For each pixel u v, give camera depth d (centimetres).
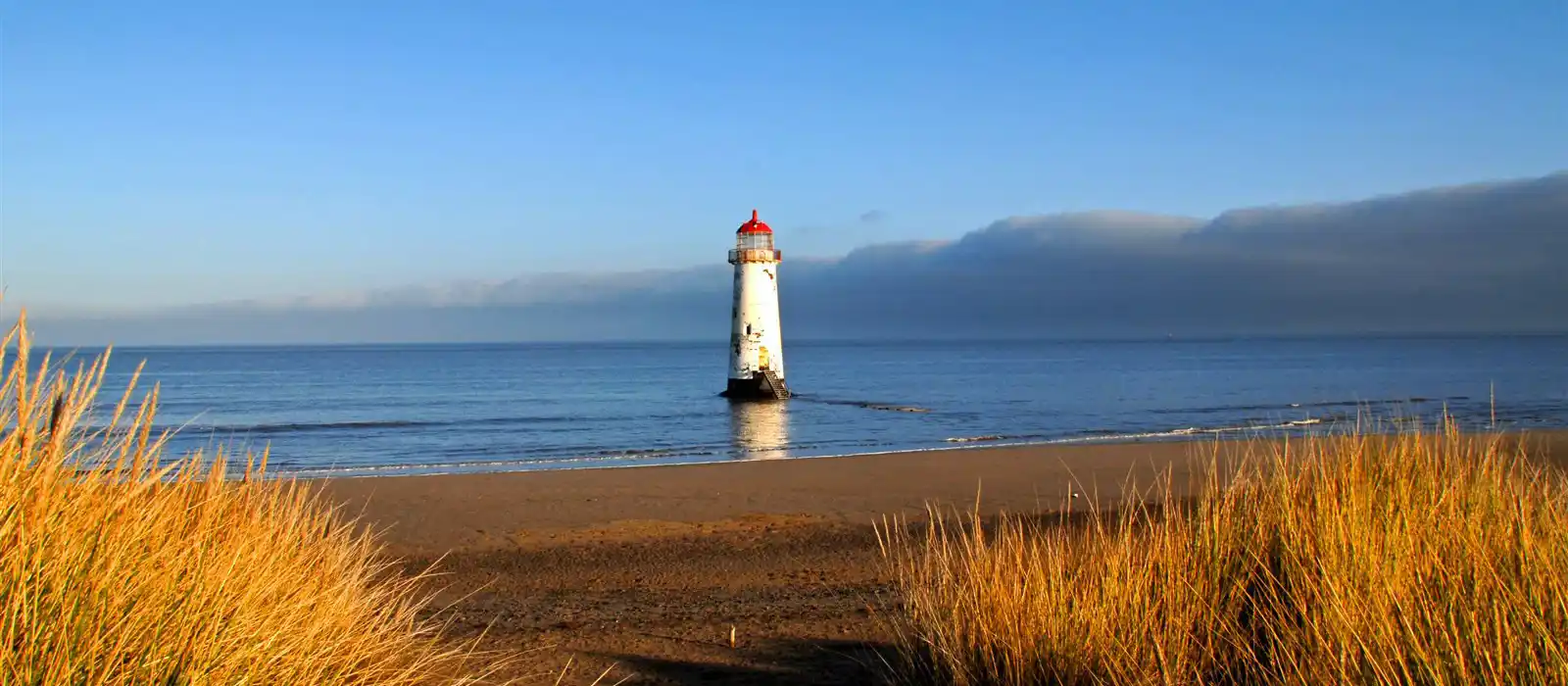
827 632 668
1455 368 9381
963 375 8944
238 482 578
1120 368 10706
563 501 1555
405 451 3027
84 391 363
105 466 385
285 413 4634
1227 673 420
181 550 394
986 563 525
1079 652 441
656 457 2823
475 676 544
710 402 5347
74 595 308
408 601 726
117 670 308
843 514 1412
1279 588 459
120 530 345
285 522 582
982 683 465
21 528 308
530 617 757
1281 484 512
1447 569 395
